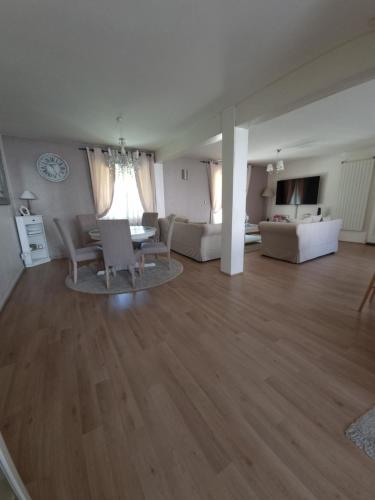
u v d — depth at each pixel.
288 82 2.17
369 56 1.63
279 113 2.42
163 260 4.18
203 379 1.42
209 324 2.05
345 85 1.87
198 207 6.40
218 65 2.02
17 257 3.61
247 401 1.25
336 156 6.03
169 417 1.17
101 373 1.49
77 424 1.15
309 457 0.97
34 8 1.39
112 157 3.75
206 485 0.88
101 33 1.62
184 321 2.11
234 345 1.75
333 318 2.12
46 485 0.90
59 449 1.03
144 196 5.23
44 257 4.32
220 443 1.04
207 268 3.69
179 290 2.82
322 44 1.75
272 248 4.29
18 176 4.02
